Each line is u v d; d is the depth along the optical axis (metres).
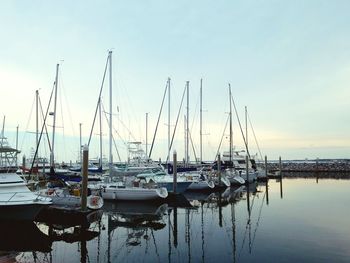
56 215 21.84
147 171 35.94
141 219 22.67
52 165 33.38
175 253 14.80
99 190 26.44
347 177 64.50
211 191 38.28
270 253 14.09
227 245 15.75
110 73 34.28
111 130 33.19
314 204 28.17
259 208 26.64
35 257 14.39
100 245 16.28
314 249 14.43
